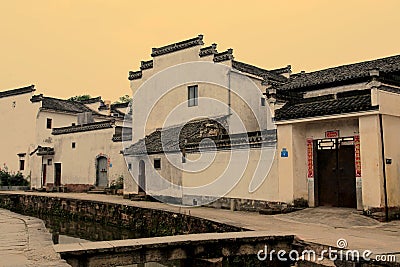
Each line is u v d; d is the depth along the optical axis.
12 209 30.83
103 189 31.03
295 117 15.91
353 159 15.56
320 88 17.69
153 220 18.70
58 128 36.00
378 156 13.77
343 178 15.84
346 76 16.69
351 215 14.07
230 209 18.48
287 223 13.50
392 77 15.14
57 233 20.27
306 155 16.64
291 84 19.08
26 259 8.30
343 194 15.81
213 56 25.69
